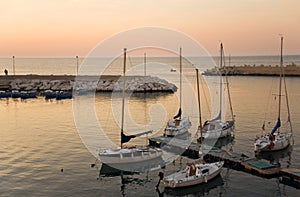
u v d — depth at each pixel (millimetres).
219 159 29344
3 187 23641
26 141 35875
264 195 22812
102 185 24359
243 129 41906
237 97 70062
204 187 24266
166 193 23406
